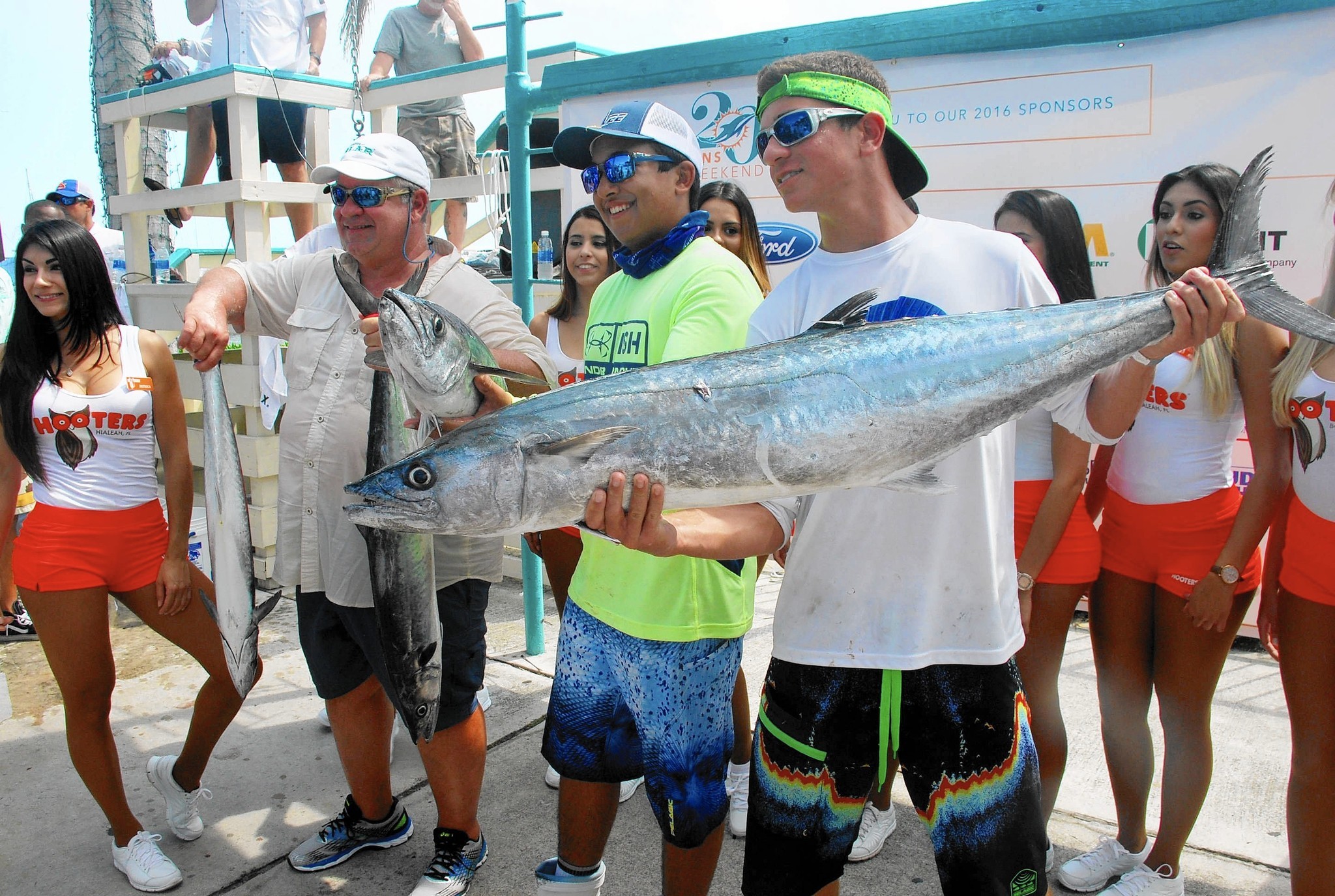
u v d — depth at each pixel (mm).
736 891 2803
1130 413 1823
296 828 3178
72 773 3547
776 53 4070
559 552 3461
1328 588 2168
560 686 2412
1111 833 3008
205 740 3016
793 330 2018
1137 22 3547
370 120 6059
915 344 1646
